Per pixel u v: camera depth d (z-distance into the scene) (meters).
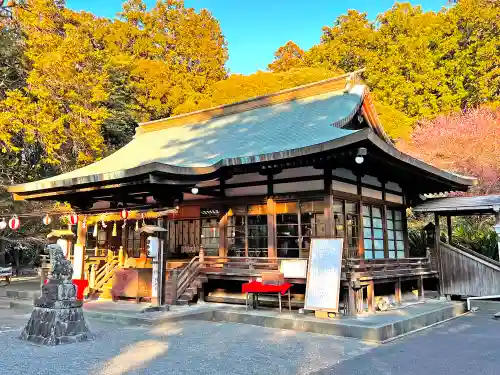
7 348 6.54
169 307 9.71
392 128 24.50
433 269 11.95
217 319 9.33
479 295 11.10
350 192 10.30
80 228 12.61
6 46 19.39
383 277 9.48
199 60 36.94
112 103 28.03
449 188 13.27
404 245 12.84
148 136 17.52
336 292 8.37
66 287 7.15
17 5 20.70
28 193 11.96
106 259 12.87
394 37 32.56
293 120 12.50
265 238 10.45
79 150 20.06
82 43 21.20
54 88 19.28
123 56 30.69
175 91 31.06
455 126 22.17
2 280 18.00
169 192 9.96
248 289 9.03
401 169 10.28
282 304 10.03
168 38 36.53
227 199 11.12
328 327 7.71
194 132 15.40
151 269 11.04
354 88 12.95
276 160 9.06
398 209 12.87
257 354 6.19
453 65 28.58
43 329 7.00
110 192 11.28
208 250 12.34
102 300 11.39
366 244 10.80
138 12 37.31
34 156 21.33
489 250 14.06
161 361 5.78
